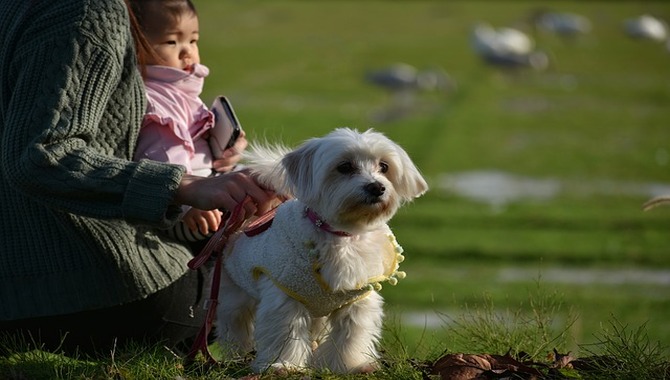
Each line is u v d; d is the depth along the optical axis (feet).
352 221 26.66
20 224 27.25
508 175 157.28
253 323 30.30
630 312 86.63
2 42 26.37
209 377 26.50
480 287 93.25
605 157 173.37
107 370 26.96
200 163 30.50
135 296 27.61
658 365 27.07
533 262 109.81
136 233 27.76
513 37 291.38
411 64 301.02
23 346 28.63
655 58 321.11
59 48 25.57
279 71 278.67
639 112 224.33
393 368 27.45
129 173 25.41
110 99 26.81
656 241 118.83
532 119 211.20
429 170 157.17
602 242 117.29
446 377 25.95
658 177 159.33
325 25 394.32
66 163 25.05
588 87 260.21
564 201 139.44
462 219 125.59
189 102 30.63
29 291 27.27
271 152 29.50
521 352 29.66
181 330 30.12
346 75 275.39
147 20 30.94
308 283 26.58
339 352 27.66
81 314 27.96
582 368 27.61
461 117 209.67
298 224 26.78
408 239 115.55
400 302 87.40
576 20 364.38
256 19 404.36
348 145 27.20
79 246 27.14
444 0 480.23
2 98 26.21
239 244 28.91
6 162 25.16
